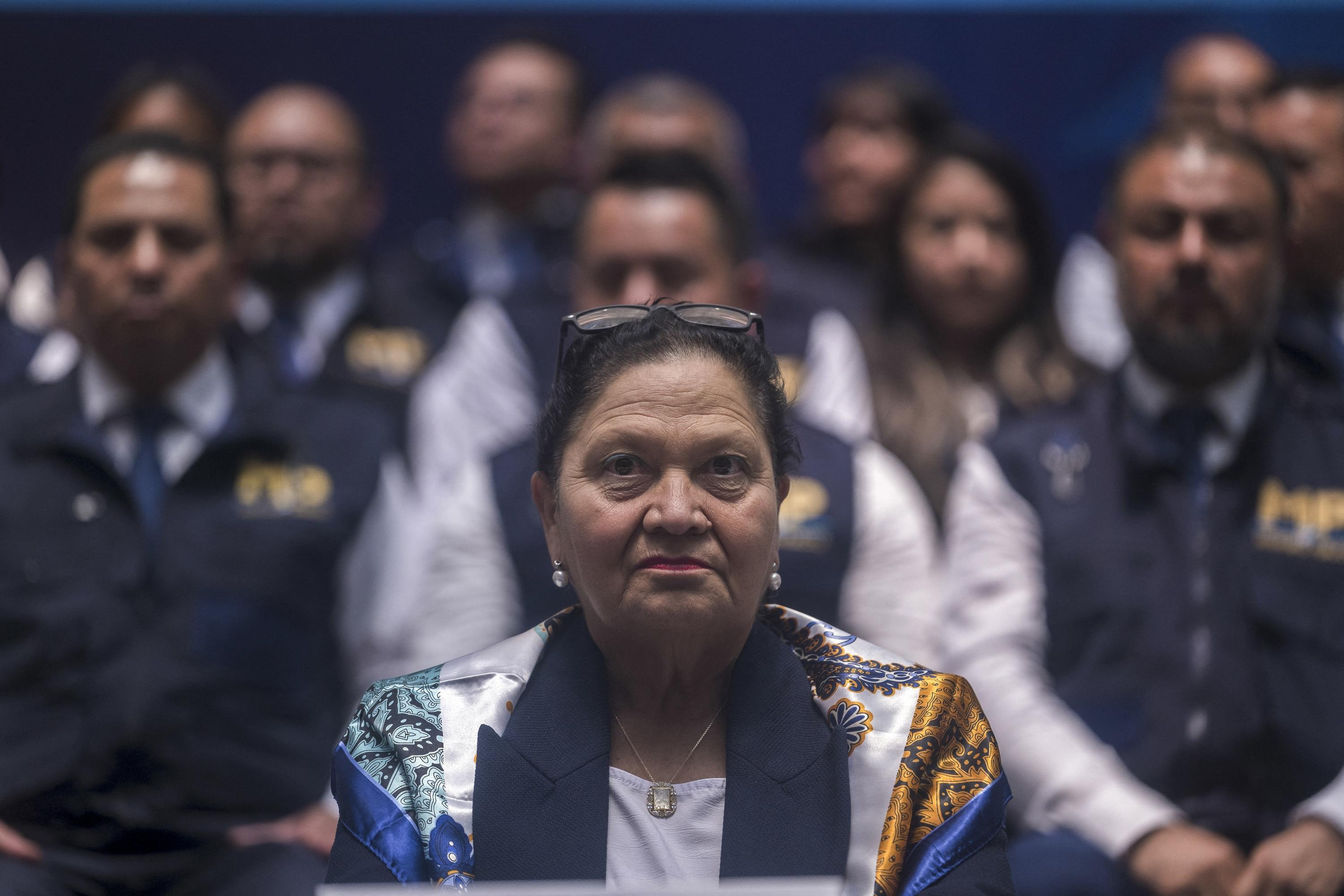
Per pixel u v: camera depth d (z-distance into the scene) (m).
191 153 10.26
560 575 6.00
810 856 5.43
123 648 9.54
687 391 5.56
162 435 10.16
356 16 19.06
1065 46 18.83
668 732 5.84
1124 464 10.15
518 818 5.48
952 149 13.87
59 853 9.03
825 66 19.25
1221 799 9.44
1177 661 9.62
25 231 18.31
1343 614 9.64
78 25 18.50
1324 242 12.73
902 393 13.12
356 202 14.88
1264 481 9.93
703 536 5.50
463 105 16.48
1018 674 9.70
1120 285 10.35
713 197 11.32
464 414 12.95
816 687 5.91
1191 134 10.27
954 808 5.59
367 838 5.50
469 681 5.85
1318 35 18.23
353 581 10.42
